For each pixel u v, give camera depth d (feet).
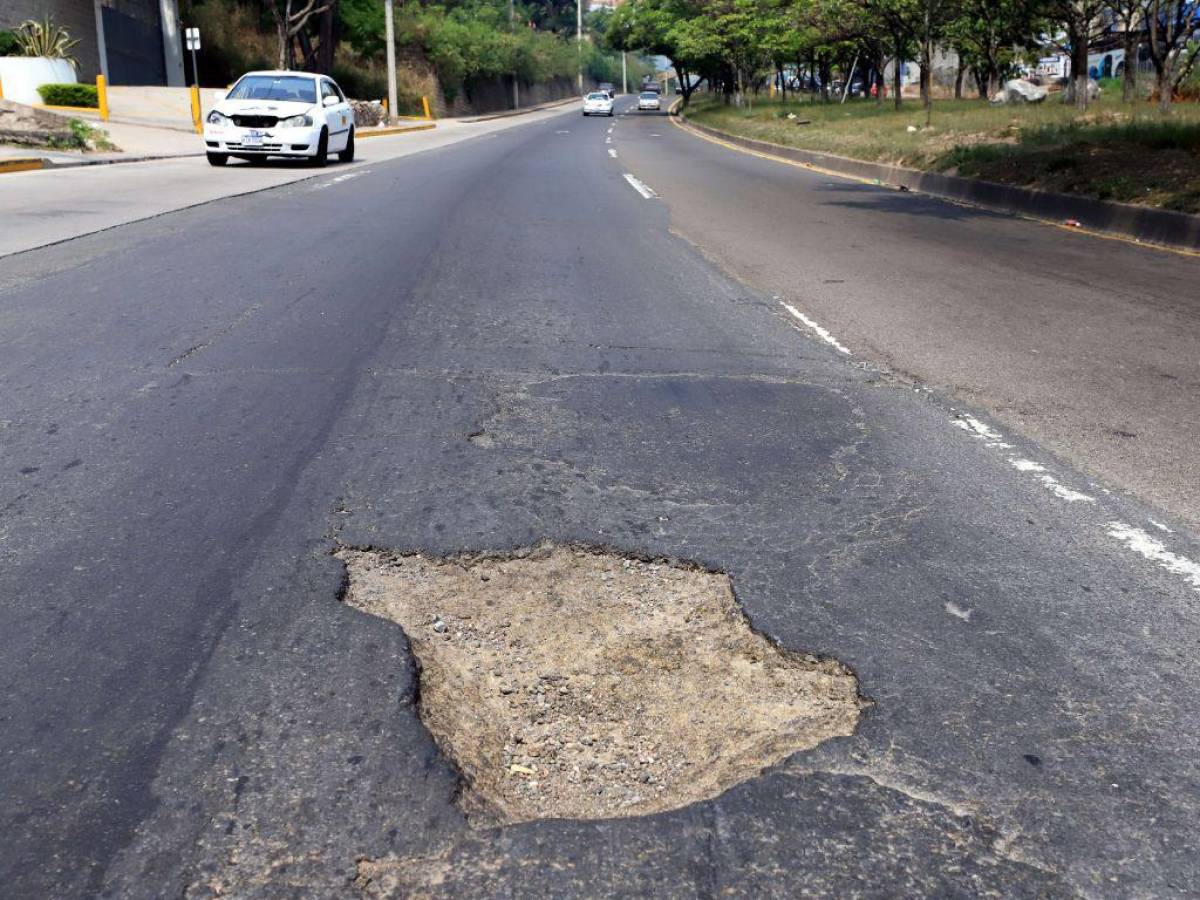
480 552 10.43
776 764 7.15
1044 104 87.40
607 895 5.91
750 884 6.02
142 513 11.17
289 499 11.64
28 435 13.57
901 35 99.76
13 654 8.34
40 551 10.19
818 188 56.29
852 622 9.16
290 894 5.90
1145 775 7.13
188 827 6.42
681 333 20.62
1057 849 6.38
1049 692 8.13
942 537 11.05
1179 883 6.15
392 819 6.51
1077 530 11.36
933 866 6.20
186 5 135.64
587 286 25.30
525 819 6.57
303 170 56.65
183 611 9.07
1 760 7.03
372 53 180.65
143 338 18.80
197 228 32.65
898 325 22.03
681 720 7.74
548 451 13.46
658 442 13.94
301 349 18.37
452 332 19.99
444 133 131.64
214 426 14.10
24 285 23.06
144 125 89.56
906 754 7.28
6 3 98.53
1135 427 15.21
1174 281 28.17
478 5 254.68
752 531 11.09
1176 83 65.62
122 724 7.44
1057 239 36.81
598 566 10.21
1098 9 75.51
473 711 7.81
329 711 7.64
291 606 9.21
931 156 61.21
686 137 119.03
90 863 6.11
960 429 14.93
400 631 8.82
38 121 63.62
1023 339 20.92
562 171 61.31
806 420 15.15
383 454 13.16
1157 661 8.64
